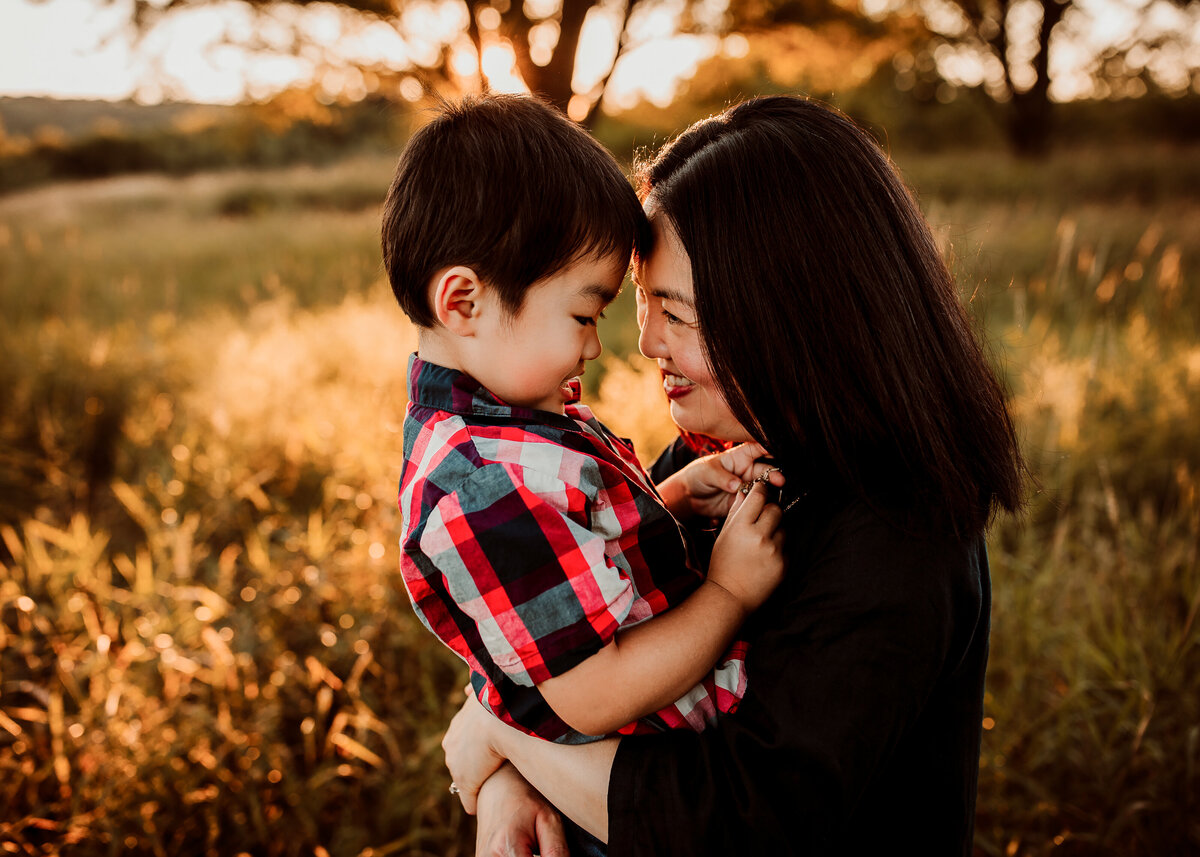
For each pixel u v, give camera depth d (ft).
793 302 2.95
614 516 3.23
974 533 2.94
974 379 3.14
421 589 3.16
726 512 3.97
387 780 7.45
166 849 6.77
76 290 24.89
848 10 31.45
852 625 2.79
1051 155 54.80
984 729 7.19
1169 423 12.62
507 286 3.31
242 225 41.24
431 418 3.37
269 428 13.70
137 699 7.61
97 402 15.90
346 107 32.86
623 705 2.97
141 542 12.46
